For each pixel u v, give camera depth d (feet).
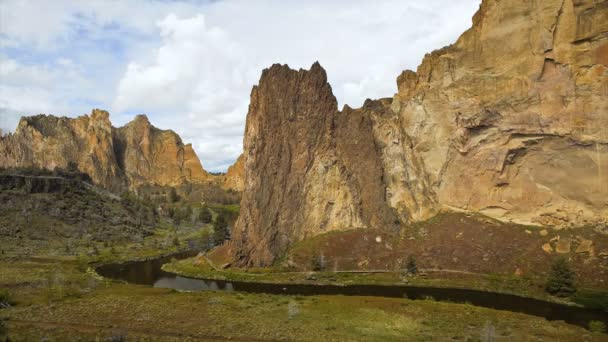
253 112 498.28
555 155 386.93
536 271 335.88
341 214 450.30
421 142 476.95
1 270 365.61
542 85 392.88
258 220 451.12
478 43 440.86
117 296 288.10
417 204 453.99
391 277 359.05
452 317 247.91
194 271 408.05
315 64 498.28
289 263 403.13
